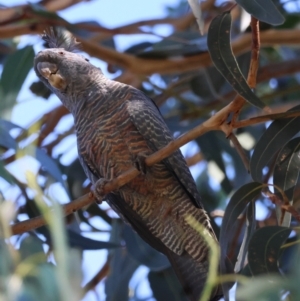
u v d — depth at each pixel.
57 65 10.39
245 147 12.16
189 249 9.77
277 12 7.54
